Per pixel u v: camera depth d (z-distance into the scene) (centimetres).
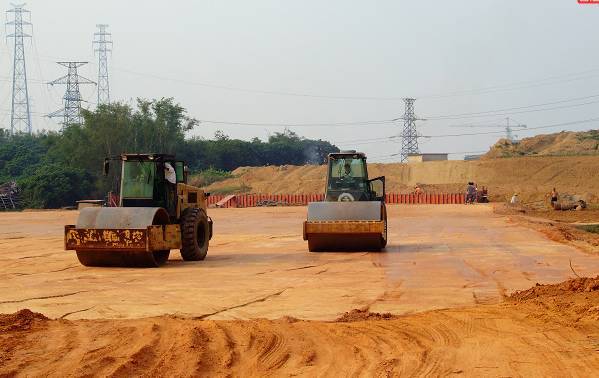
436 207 7925
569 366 1011
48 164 11919
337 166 3178
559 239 3388
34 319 1388
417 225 4688
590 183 11794
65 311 1567
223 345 1172
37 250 3130
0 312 1558
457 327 1290
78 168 11038
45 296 1786
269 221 5528
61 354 1123
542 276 2105
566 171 12250
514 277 2084
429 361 1066
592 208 7850
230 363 1077
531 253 2784
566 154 14938
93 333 1265
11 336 1238
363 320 1406
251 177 13188
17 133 17662
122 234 2362
